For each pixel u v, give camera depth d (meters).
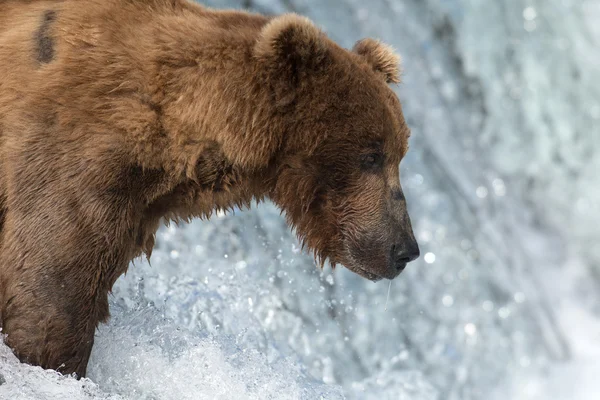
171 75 8.48
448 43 22.02
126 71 8.36
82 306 8.17
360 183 9.09
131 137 8.28
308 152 8.92
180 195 8.89
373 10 20.42
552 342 19.53
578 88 24.05
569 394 18.41
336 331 15.03
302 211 9.33
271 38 8.54
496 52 22.81
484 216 20.48
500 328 18.45
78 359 8.27
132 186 8.38
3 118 8.26
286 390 10.27
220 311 12.38
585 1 25.42
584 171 23.50
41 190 8.09
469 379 17.31
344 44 19.22
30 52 8.41
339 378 14.47
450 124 21.09
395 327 16.44
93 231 8.13
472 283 18.53
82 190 8.10
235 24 9.05
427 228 18.61
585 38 24.86
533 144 22.78
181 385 9.58
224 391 9.71
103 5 8.59
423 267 18.08
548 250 22.02
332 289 15.43
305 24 8.58
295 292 14.71
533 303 19.86
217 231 14.59
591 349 20.19
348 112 8.88
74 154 8.13
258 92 8.65
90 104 8.23
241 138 8.66
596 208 23.17
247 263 14.48
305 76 8.72
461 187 20.09
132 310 10.57
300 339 14.14
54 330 8.08
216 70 8.56
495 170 21.88
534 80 23.20
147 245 9.26
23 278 8.05
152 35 8.54
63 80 8.26
